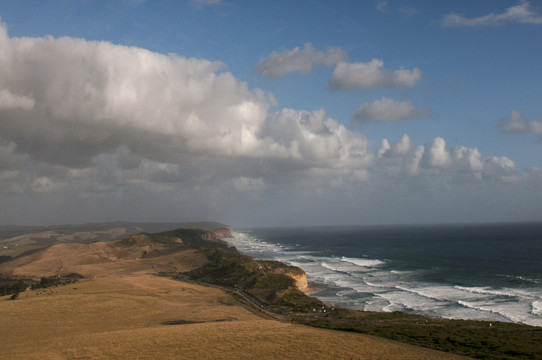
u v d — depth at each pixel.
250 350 42.31
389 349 43.72
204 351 41.91
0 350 45.41
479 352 43.69
